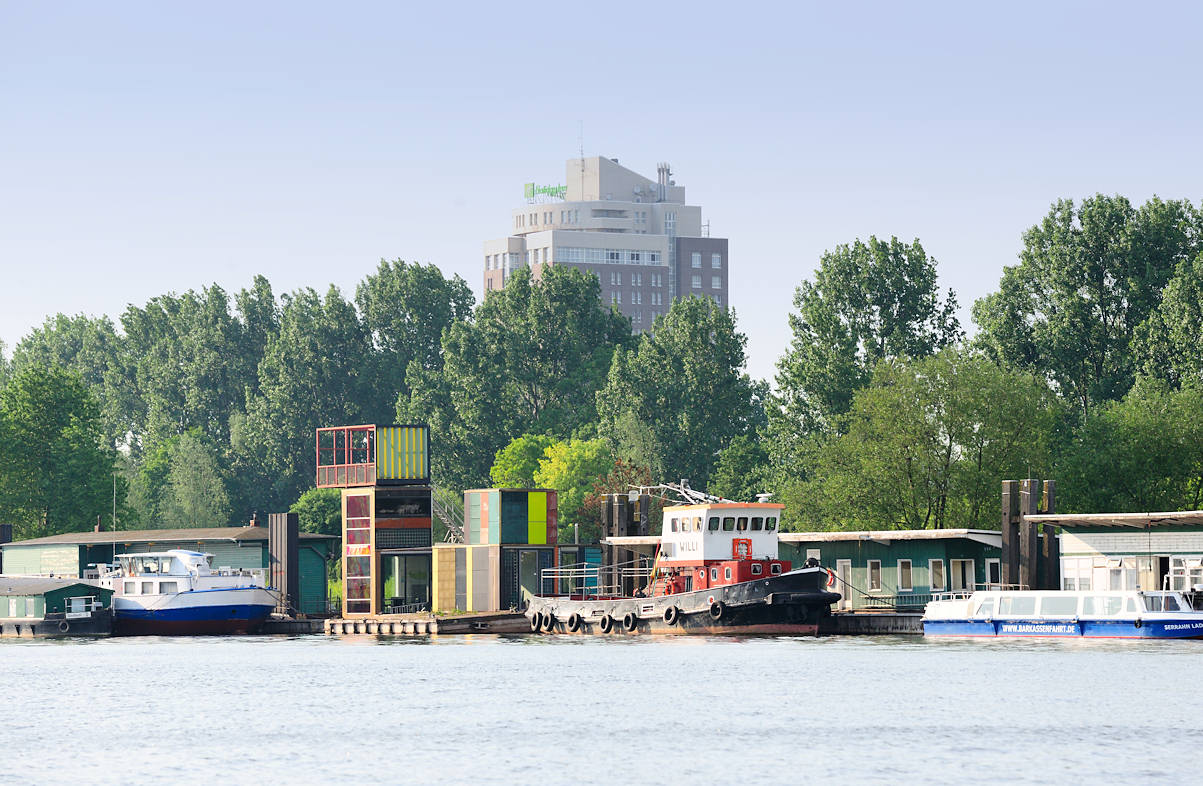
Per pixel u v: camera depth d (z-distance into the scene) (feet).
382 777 614.75
